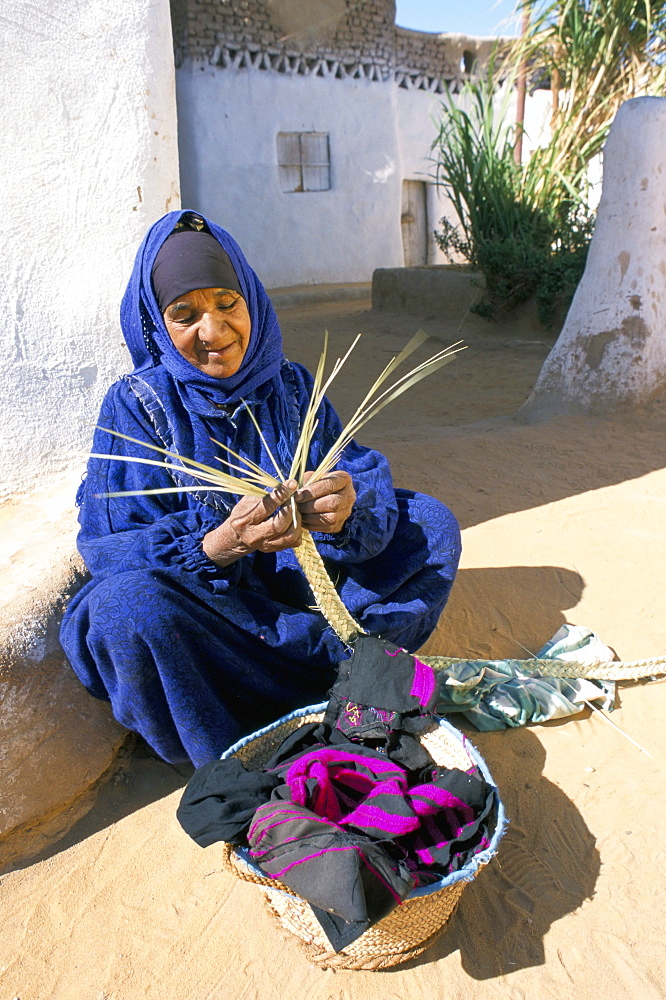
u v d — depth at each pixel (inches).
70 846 85.4
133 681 80.0
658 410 200.2
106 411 89.4
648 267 196.1
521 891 77.5
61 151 114.3
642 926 73.7
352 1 538.6
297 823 65.2
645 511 150.1
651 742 95.0
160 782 93.0
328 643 88.9
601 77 327.0
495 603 122.6
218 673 86.0
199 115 493.4
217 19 487.2
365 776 77.1
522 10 329.7
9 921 77.7
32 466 123.6
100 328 124.3
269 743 82.0
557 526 146.1
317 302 510.3
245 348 86.5
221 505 86.0
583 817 85.2
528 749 94.7
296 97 531.5
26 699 86.0
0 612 87.4
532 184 350.6
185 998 69.8
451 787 73.7
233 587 84.5
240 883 80.2
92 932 76.1
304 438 80.4
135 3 114.5
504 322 346.6
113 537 84.5
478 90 360.5
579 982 69.3
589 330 203.6
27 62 109.0
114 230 121.0
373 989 69.4
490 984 69.4
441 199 637.9
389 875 63.0
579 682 102.6
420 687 81.7
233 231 521.0
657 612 119.0
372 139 572.1
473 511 153.7
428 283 378.3
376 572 97.0
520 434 193.9
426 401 252.2
